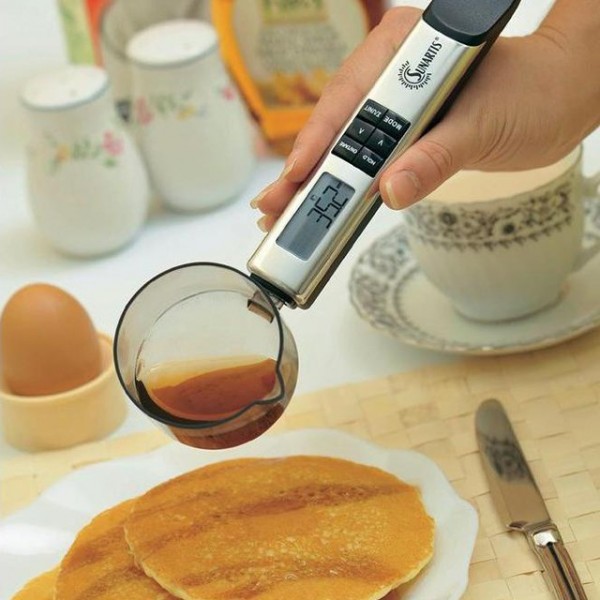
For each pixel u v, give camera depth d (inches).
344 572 29.5
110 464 32.8
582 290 35.8
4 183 43.7
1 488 33.3
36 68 47.3
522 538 30.8
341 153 28.4
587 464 32.0
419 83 28.5
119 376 27.9
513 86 30.4
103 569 30.3
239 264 39.3
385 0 40.9
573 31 31.0
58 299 33.9
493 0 28.6
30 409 33.8
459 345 34.3
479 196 34.4
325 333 36.6
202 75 40.1
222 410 28.0
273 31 41.5
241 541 30.3
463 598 30.0
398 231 37.8
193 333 28.1
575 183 34.1
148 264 39.9
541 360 34.4
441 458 32.7
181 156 40.4
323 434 32.9
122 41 43.4
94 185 39.3
